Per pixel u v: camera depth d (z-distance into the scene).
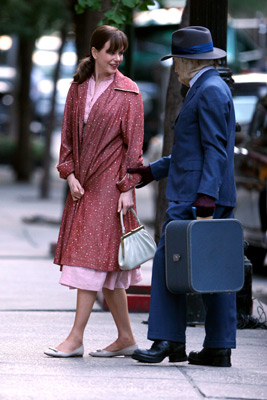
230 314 13.95
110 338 16.27
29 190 59.12
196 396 12.10
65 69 90.69
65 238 14.47
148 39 60.31
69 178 14.45
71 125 14.59
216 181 13.15
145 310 19.42
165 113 19.97
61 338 16.12
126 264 14.03
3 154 82.88
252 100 29.22
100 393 12.11
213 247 13.12
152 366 13.91
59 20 50.41
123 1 20.06
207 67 13.91
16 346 15.30
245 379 13.16
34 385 12.46
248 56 57.47
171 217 13.58
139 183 14.53
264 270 28.17
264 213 24.86
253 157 25.59
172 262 13.28
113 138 14.36
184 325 13.84
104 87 14.44
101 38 14.26
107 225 14.27
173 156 13.79
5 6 49.03
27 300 20.34
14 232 35.19
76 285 14.20
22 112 66.25
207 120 13.28
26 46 65.00
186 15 20.33
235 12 66.44
